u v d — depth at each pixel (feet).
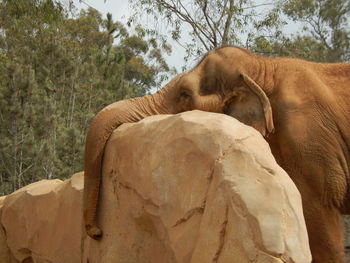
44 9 62.54
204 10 77.56
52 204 35.06
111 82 145.28
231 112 25.80
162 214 20.08
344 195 26.50
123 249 23.59
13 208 38.63
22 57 140.05
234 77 26.13
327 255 25.81
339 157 25.95
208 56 27.58
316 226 25.66
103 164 25.67
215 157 17.99
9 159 114.93
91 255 27.40
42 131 116.67
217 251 16.79
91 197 25.62
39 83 139.74
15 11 64.59
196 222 18.34
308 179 25.49
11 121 113.09
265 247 15.35
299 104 25.95
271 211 15.85
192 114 20.24
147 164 21.34
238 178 16.90
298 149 25.41
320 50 99.04
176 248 18.92
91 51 156.97
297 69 27.17
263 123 24.71
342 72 27.58
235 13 76.23
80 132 122.52
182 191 19.19
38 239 36.01
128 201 23.12
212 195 17.54
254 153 17.47
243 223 16.06
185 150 19.39
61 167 114.01
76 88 147.23
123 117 26.13
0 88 113.29
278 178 16.78
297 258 15.48
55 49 142.31
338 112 26.23
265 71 27.07
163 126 21.21
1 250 40.34
